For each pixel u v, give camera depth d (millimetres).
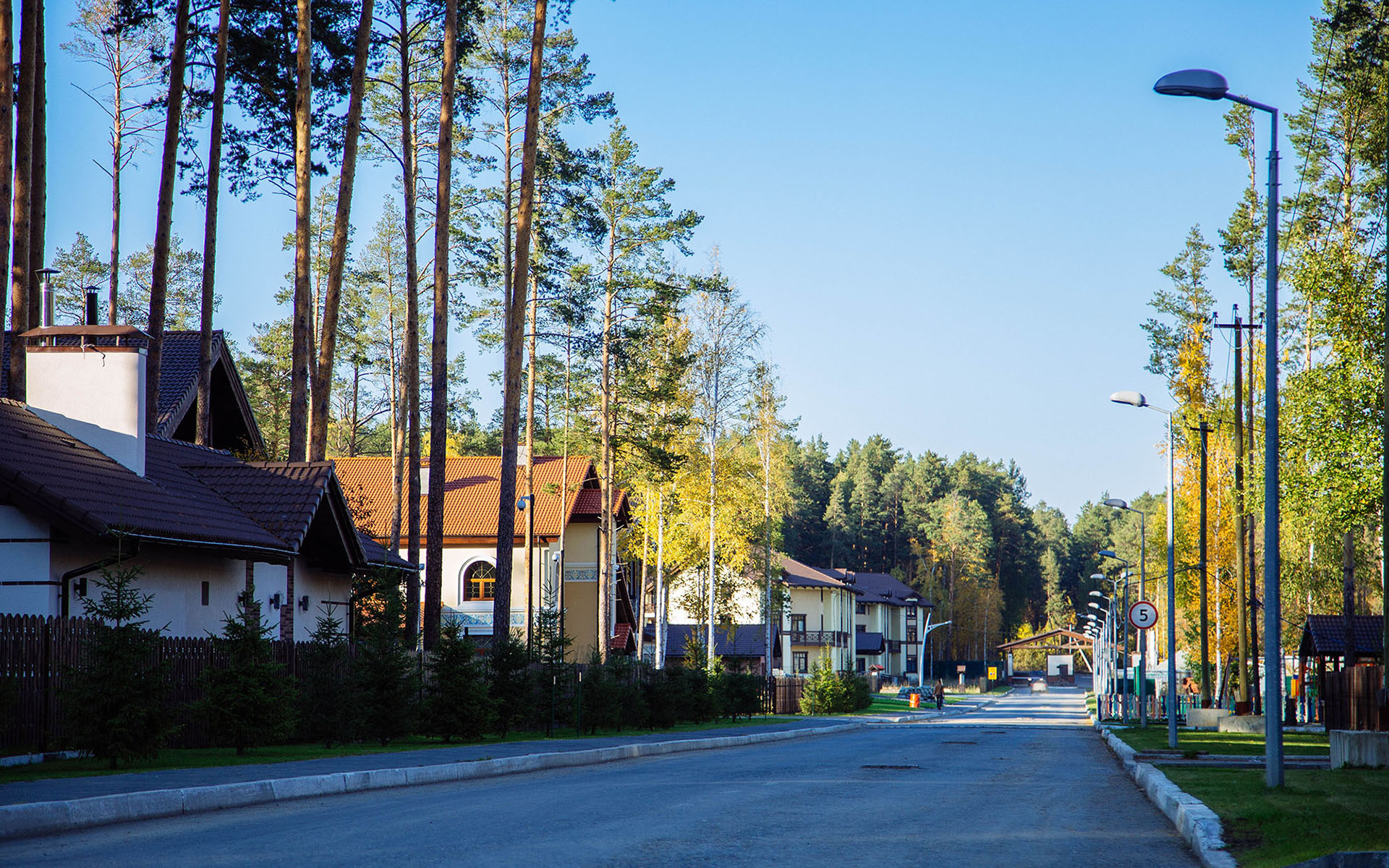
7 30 21422
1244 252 45094
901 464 176125
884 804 12547
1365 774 15234
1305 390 27219
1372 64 27359
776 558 72188
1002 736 35969
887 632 130625
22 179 22891
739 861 8320
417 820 10586
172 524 20016
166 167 26953
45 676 15852
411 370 32594
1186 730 37719
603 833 9727
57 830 9688
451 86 30406
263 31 28672
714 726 38031
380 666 21094
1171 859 8688
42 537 18344
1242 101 15055
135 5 27328
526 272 31328
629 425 51375
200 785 11805
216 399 35656
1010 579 170500
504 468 30984
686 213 48250
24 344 22391
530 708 25797
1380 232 30531
